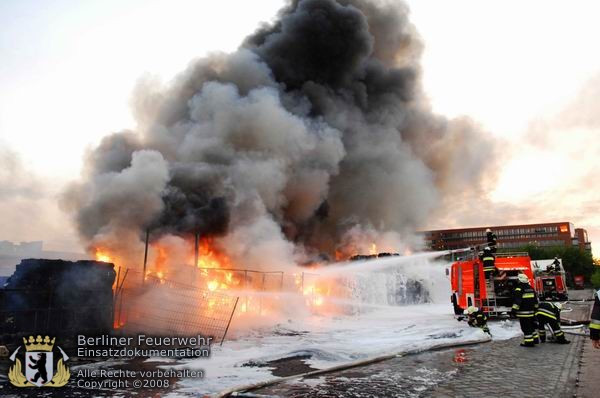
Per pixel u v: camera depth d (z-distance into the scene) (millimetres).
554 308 9039
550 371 6145
